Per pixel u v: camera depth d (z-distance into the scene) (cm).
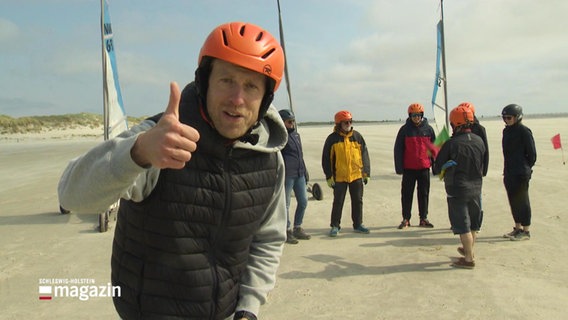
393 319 364
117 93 765
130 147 110
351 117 646
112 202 124
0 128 6519
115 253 154
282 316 373
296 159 623
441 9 1188
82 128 7512
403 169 681
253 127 157
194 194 140
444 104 1198
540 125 4181
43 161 1962
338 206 647
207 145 141
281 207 184
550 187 943
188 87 152
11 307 394
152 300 146
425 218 688
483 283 440
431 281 451
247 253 166
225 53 134
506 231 636
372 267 500
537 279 448
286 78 1114
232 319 173
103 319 370
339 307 390
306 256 547
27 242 611
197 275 147
